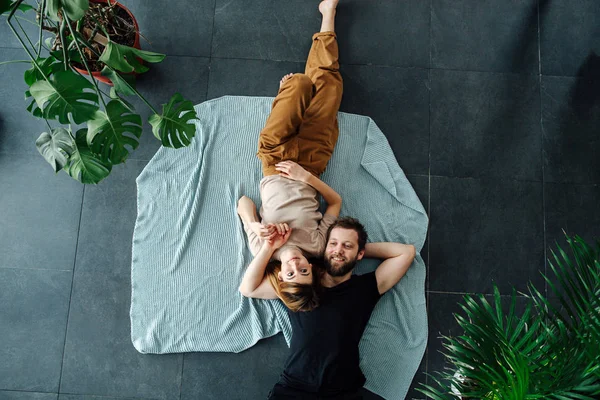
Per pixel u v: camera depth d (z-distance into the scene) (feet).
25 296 7.04
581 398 3.70
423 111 7.48
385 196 7.23
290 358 6.47
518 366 3.94
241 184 7.22
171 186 7.22
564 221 7.30
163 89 7.47
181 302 7.00
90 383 6.89
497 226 7.28
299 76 6.57
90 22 6.19
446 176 7.38
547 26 7.65
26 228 7.17
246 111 7.38
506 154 7.42
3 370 6.90
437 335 7.02
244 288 6.67
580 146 7.45
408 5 7.64
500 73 7.57
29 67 7.45
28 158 7.29
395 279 6.74
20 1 4.58
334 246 6.40
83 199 7.25
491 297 7.13
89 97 4.78
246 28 7.59
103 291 7.08
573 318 4.09
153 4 7.59
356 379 6.49
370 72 7.53
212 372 6.91
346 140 7.34
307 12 7.63
